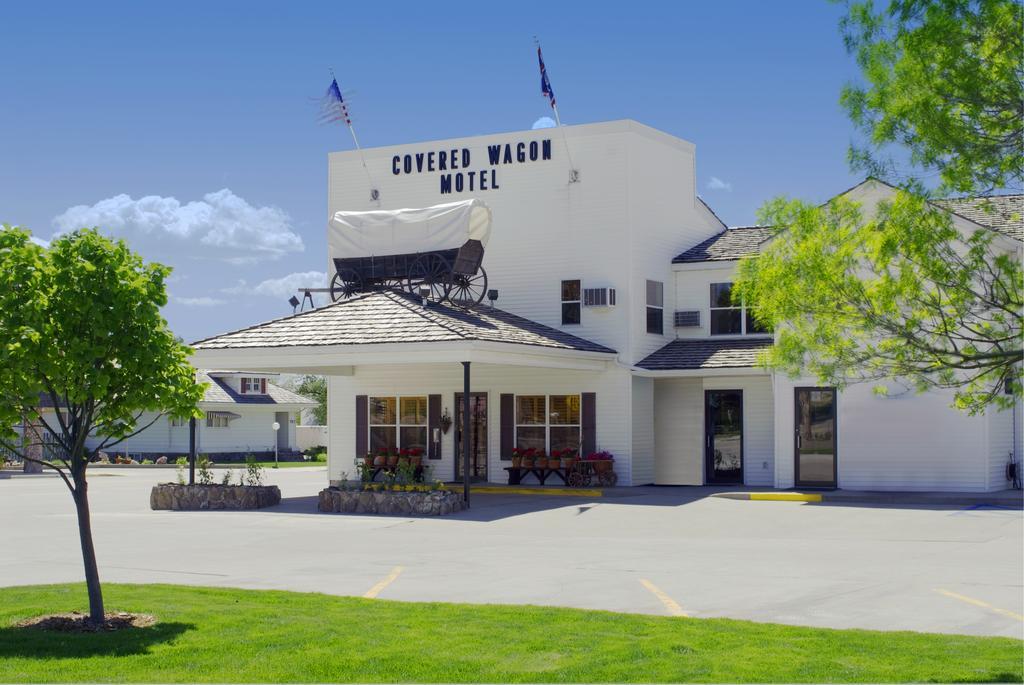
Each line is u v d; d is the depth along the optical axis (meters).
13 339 10.26
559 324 31.44
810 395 27.92
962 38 9.40
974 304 10.06
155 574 15.41
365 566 16.06
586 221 31.23
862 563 16.02
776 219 10.69
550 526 21.70
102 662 9.45
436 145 33.53
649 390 31.50
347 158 34.88
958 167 9.63
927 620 11.52
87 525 11.19
